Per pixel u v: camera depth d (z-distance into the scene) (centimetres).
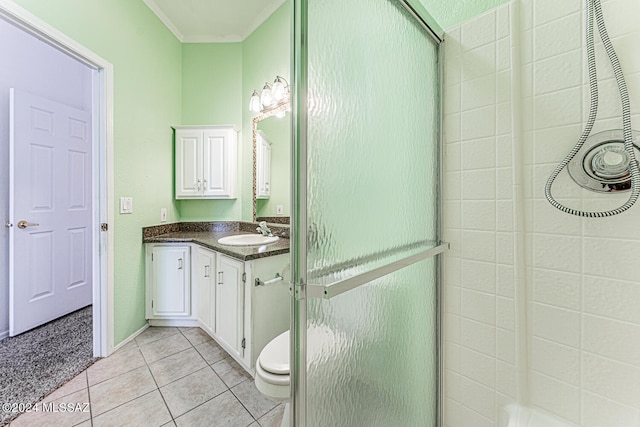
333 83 67
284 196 229
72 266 264
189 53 281
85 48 177
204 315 217
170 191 265
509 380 92
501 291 93
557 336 84
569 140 80
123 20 209
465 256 101
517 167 88
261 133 255
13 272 217
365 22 77
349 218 73
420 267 101
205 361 186
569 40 79
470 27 98
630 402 73
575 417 81
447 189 105
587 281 79
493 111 93
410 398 99
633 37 70
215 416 138
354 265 74
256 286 166
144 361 186
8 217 222
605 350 76
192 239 229
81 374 171
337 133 69
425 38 100
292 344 61
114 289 200
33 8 149
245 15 253
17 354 193
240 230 277
